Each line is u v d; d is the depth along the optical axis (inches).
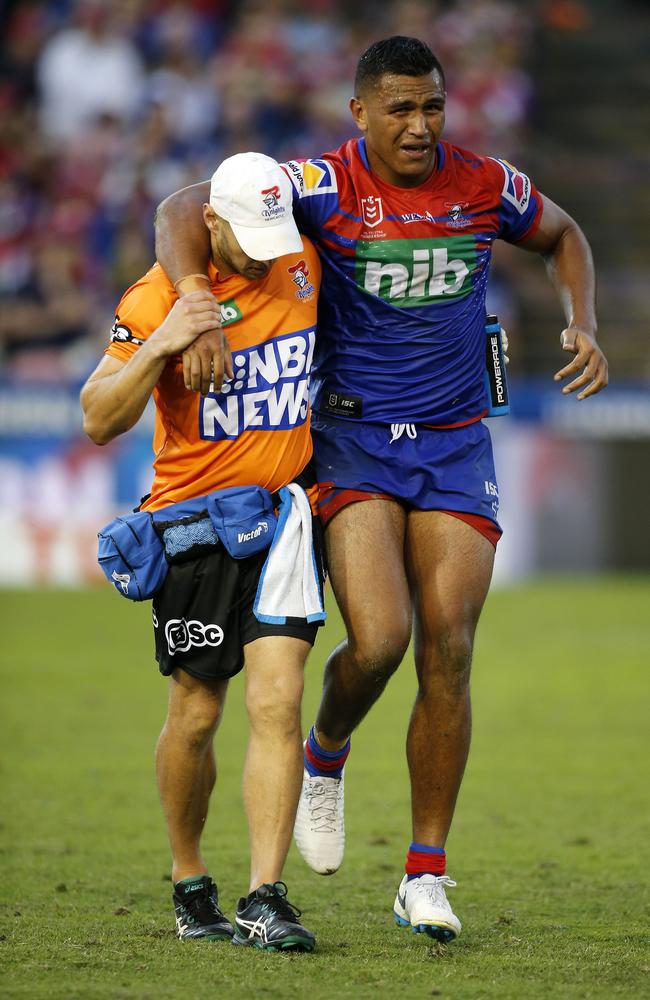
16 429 1769.2
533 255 2297.0
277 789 496.4
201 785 516.1
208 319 486.6
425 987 437.7
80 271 2091.5
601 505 1829.5
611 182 2487.7
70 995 421.1
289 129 2322.8
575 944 499.5
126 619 1531.7
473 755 906.7
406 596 528.4
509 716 1038.4
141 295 514.6
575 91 2677.2
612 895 581.9
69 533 1786.4
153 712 1037.8
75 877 608.7
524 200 567.2
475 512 545.3
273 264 516.7
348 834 705.6
